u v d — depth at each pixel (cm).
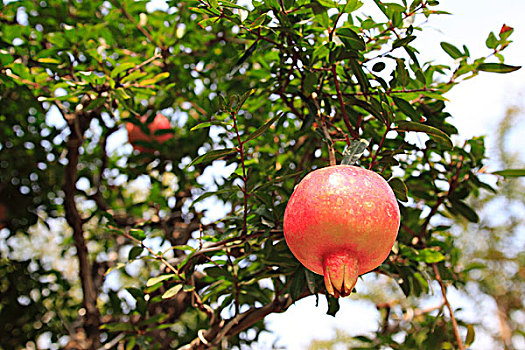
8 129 420
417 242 301
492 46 249
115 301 384
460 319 356
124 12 383
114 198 460
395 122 199
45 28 399
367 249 149
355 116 249
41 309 414
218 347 277
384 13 237
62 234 494
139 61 354
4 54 295
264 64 344
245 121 394
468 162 313
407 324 381
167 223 411
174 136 418
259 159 346
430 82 273
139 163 416
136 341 290
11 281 419
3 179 421
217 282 290
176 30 384
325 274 150
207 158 208
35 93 323
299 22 254
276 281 278
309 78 243
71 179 369
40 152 431
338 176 151
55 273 425
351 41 217
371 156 214
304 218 149
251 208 254
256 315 277
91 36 358
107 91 299
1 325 407
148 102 404
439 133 190
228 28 392
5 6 357
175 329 419
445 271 306
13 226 419
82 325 397
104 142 401
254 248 271
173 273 275
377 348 362
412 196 321
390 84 233
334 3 218
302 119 281
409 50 229
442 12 229
